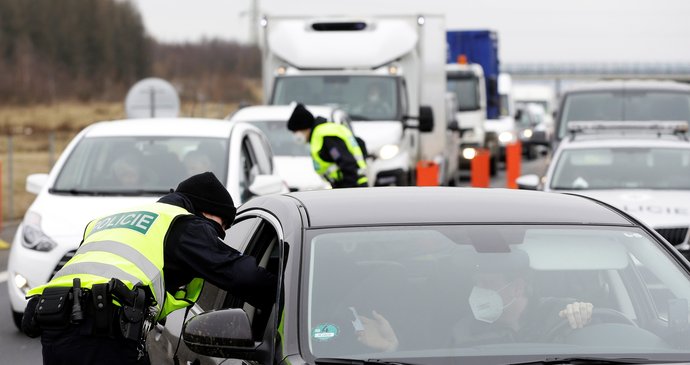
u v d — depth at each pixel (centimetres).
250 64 18775
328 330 1370
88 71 17062
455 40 10719
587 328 1438
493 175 10588
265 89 6297
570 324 1437
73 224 3088
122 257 1599
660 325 1488
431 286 1446
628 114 5875
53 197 3256
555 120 5969
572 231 1552
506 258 1488
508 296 1458
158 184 3306
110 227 1644
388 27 6166
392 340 1376
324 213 1554
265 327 1488
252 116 5128
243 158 3534
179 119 3697
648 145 4194
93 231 1661
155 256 1600
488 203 1620
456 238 1510
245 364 1390
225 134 3497
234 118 5109
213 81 18475
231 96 18600
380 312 1404
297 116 3834
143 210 1655
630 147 4188
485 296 1445
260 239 1661
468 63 10581
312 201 1619
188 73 18375
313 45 6097
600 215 1614
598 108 5928
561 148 4247
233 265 1560
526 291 1466
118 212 1677
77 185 3309
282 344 1352
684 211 3688
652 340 1448
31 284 3050
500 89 11806
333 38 6122
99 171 3347
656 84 6022
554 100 16512
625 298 1512
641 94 5928
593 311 1459
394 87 5947
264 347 1388
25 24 16550
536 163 12912
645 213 3678
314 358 1328
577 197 1723
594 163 4134
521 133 13162
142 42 17812
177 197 1698
